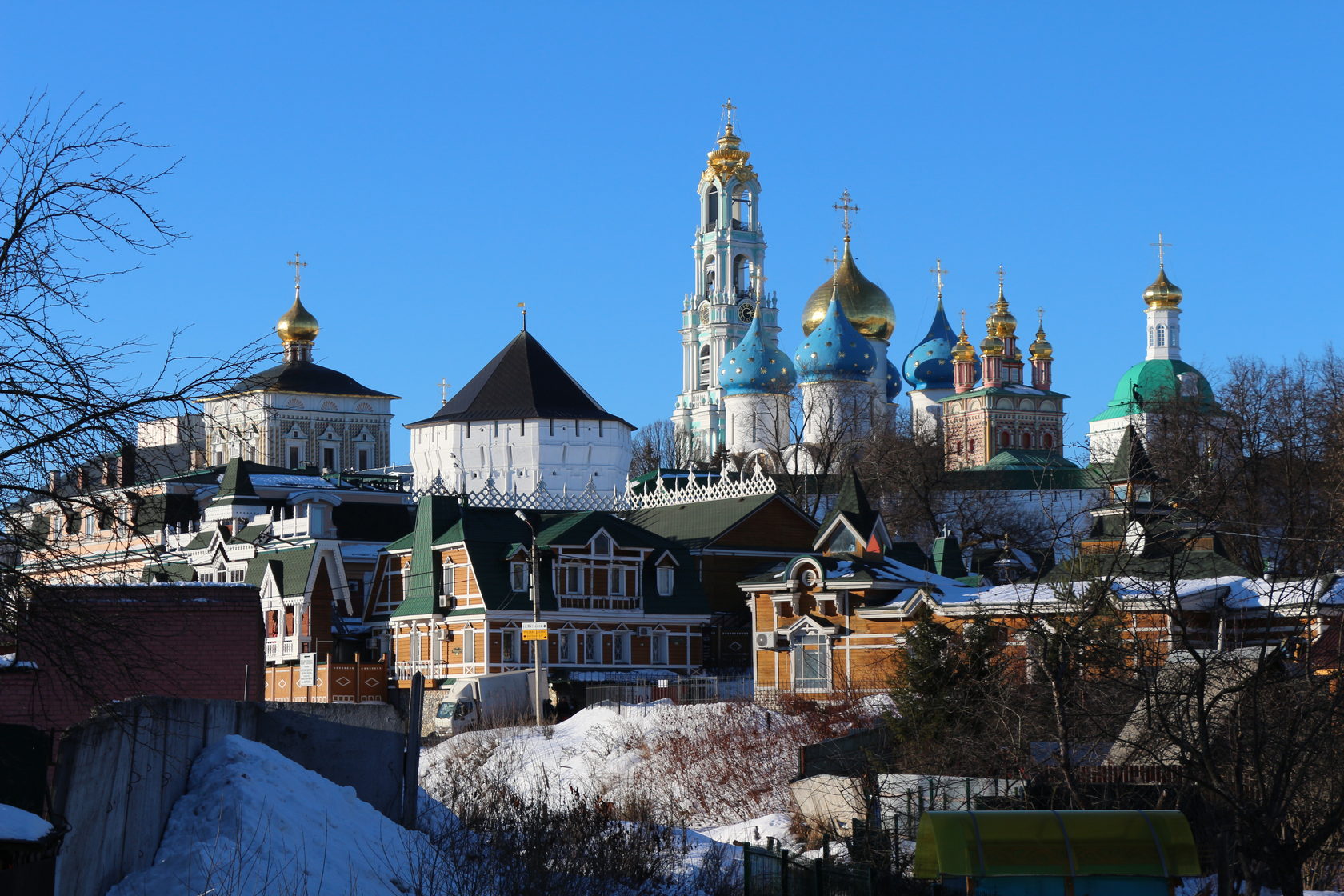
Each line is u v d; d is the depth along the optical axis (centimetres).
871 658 7131
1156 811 2394
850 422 17425
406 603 9200
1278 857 2441
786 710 6166
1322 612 3447
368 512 10862
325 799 2566
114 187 2067
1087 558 3278
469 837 3081
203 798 2364
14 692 2794
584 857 3103
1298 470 4794
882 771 4234
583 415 15100
